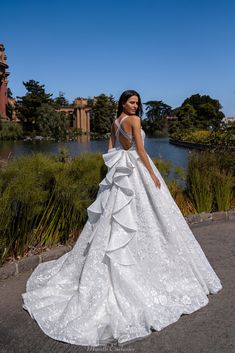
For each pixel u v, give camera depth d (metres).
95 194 4.61
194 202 5.98
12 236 3.96
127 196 2.95
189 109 68.25
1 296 3.22
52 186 4.35
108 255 2.79
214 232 5.06
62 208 4.36
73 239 4.46
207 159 6.50
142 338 2.51
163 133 85.50
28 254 4.09
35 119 55.91
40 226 4.31
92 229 3.10
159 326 2.59
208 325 2.66
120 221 2.87
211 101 88.25
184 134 39.28
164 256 2.92
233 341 2.48
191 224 5.52
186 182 6.16
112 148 3.30
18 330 2.68
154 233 2.94
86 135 64.94
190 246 3.15
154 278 2.85
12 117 60.00
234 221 5.67
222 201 6.02
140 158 3.06
